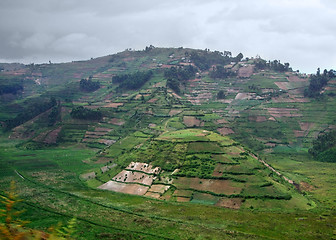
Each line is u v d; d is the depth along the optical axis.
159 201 140.62
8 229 35.47
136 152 197.00
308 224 111.50
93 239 97.38
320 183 177.00
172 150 181.25
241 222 113.44
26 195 142.75
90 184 172.88
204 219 116.62
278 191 141.38
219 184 147.12
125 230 106.12
